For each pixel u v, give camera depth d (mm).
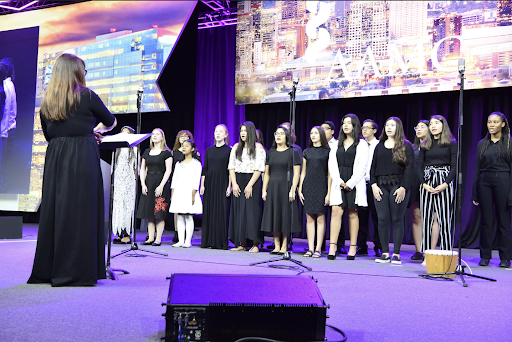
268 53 6113
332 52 5777
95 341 1485
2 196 7297
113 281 2549
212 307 1490
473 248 5438
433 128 3721
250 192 4391
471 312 2047
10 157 7297
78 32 7152
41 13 7355
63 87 2383
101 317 1775
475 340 1634
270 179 4301
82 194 2373
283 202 4215
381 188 3775
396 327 1769
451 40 5230
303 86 5902
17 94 7352
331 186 3975
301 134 6355
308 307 1516
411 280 2881
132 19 6871
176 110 6977
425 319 1901
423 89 5324
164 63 6691
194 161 4777
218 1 6707
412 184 4082
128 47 6875
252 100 6180
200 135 6879
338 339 1585
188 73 7008
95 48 7055
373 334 1669
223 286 1642
